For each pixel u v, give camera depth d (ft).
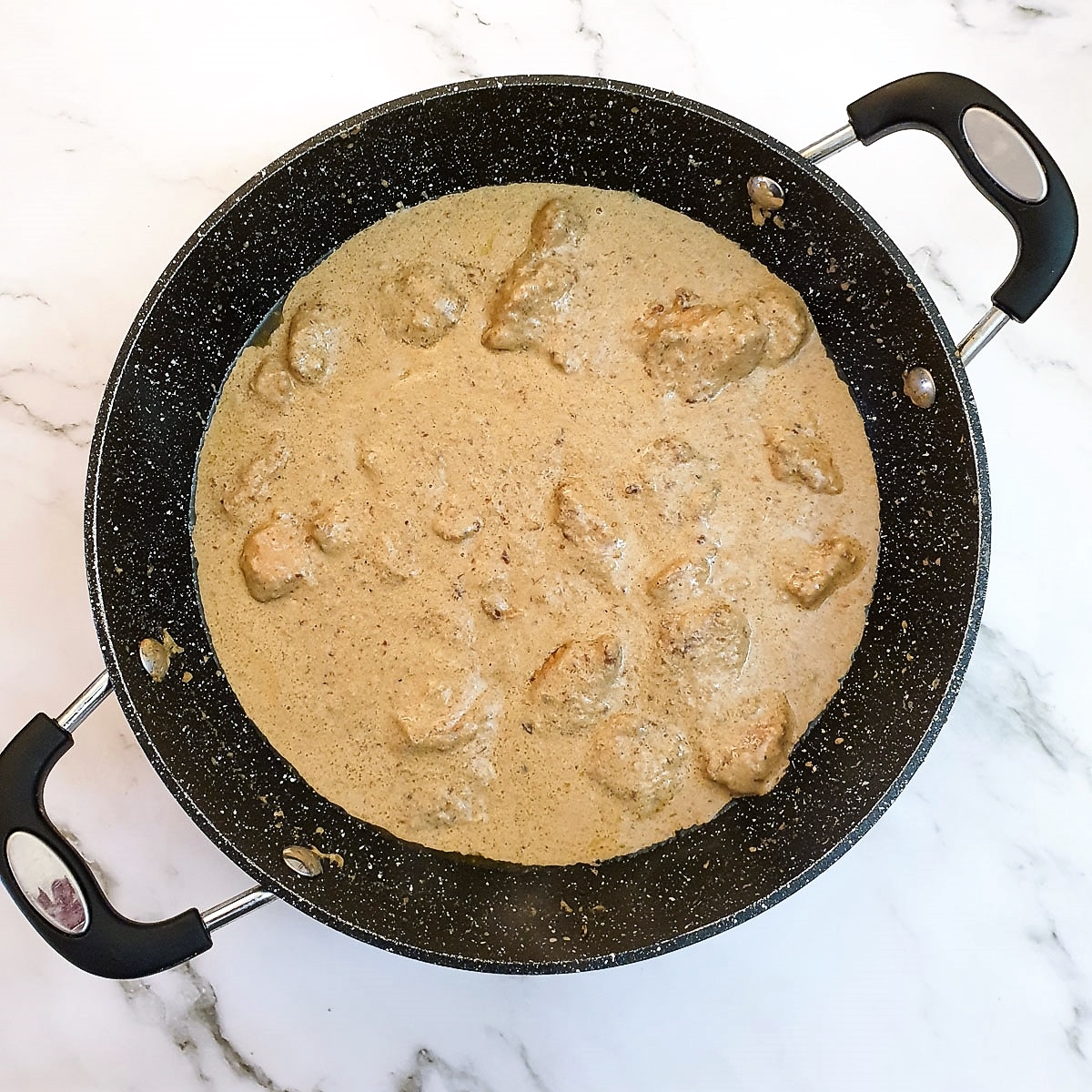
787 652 1.69
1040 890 1.77
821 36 1.79
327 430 1.69
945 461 1.62
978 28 1.79
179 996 1.80
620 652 1.65
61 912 1.50
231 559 1.71
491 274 1.69
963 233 1.78
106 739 1.80
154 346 1.61
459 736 1.65
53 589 1.79
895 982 1.78
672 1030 1.78
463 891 1.69
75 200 1.79
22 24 1.79
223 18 1.79
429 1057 1.79
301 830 1.68
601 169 1.67
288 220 1.64
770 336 1.69
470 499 1.67
